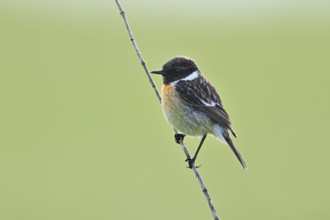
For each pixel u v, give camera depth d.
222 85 18.88
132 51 20.66
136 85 18.67
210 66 20.33
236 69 20.20
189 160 7.91
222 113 8.00
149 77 8.20
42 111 17.52
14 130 16.45
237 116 16.98
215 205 13.12
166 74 8.25
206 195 6.90
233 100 17.92
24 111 17.45
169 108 8.08
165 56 19.94
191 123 8.02
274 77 19.70
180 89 8.02
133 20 25.14
